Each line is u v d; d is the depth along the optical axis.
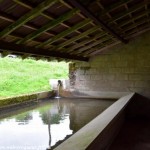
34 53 4.71
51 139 4.18
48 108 7.22
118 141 5.18
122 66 7.75
